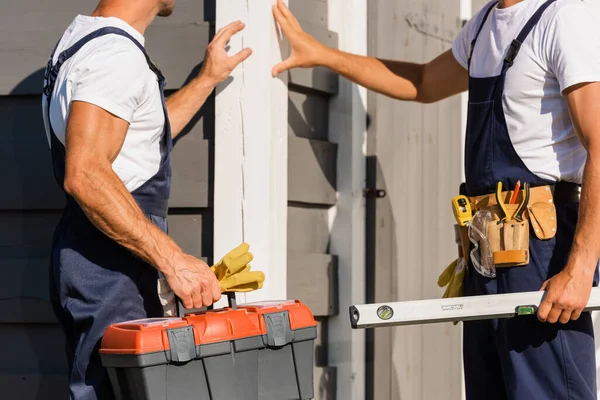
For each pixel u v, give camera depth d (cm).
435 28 1463
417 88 1191
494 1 1045
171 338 768
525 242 916
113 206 806
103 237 877
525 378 918
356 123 1226
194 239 1076
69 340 928
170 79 1077
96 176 806
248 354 828
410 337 1326
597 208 869
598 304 879
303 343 880
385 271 1253
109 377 814
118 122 841
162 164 913
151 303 888
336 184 1223
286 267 1108
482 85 976
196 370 793
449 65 1166
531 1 948
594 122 885
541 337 917
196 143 1072
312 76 1177
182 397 781
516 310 880
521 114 940
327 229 1221
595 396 931
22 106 1111
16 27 1112
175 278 823
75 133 820
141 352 750
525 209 927
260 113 1052
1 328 1117
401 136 1315
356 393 1205
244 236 1048
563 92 905
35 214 1111
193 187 1069
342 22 1244
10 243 1114
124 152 875
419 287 1363
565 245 930
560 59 903
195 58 1073
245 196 1051
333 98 1233
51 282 923
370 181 1238
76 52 872
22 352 1111
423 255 1380
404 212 1313
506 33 961
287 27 1087
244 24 1060
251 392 829
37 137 1106
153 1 933
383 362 1244
